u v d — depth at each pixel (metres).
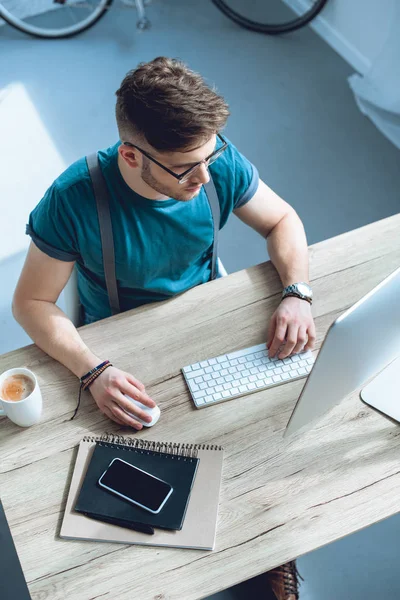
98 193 1.36
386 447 1.27
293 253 1.54
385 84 2.93
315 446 1.27
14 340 2.34
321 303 1.48
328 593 1.78
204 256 1.62
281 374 1.36
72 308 1.64
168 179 1.27
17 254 2.58
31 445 1.28
